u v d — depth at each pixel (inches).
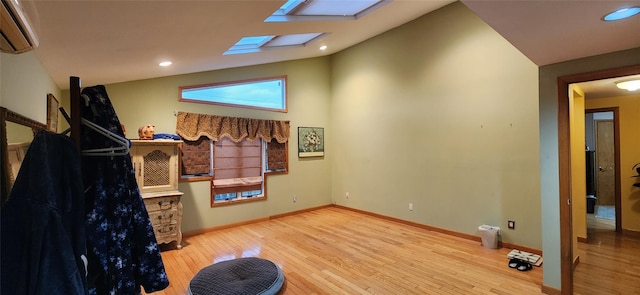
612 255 139.5
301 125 234.5
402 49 196.9
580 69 96.0
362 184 228.1
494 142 154.7
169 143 154.0
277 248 154.0
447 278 118.3
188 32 87.5
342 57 242.4
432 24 179.8
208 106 187.0
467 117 165.0
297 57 221.8
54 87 112.0
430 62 181.6
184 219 175.6
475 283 114.0
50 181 36.0
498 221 154.0
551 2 58.7
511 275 120.3
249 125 203.3
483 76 158.1
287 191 225.0
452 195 172.9
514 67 147.1
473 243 159.3
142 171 147.3
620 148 171.9
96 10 56.3
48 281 33.3
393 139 204.4
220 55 138.6
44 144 36.7
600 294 105.7
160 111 168.2
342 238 169.6
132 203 52.7
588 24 69.5
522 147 145.0
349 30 176.4
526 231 144.2
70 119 45.3
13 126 48.2
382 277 119.8
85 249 40.2
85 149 47.3
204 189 183.8
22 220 33.6
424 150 186.1
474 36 161.2
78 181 40.3
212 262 136.6
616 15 64.3
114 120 50.7
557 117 101.7
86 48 80.0
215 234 179.5
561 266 102.0
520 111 145.4
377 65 213.8
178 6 64.6
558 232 102.7
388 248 152.7
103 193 47.5
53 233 34.7
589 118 216.4
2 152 42.1
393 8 155.2
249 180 204.1
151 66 128.6
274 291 105.9
